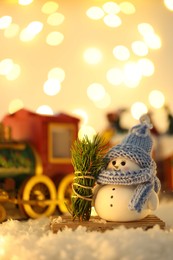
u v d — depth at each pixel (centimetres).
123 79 101
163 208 70
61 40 96
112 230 50
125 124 101
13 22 95
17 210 73
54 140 76
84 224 52
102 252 43
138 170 52
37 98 100
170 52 101
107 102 102
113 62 101
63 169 76
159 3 98
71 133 77
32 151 74
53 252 45
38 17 95
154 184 55
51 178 75
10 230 55
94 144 54
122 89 105
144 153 53
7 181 71
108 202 52
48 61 99
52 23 95
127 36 99
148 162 53
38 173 74
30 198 71
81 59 99
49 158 75
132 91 103
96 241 45
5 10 95
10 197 71
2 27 94
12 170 72
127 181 52
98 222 53
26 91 99
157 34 99
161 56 101
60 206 74
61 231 51
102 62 100
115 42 99
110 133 87
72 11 96
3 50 97
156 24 99
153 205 53
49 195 73
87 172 53
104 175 53
